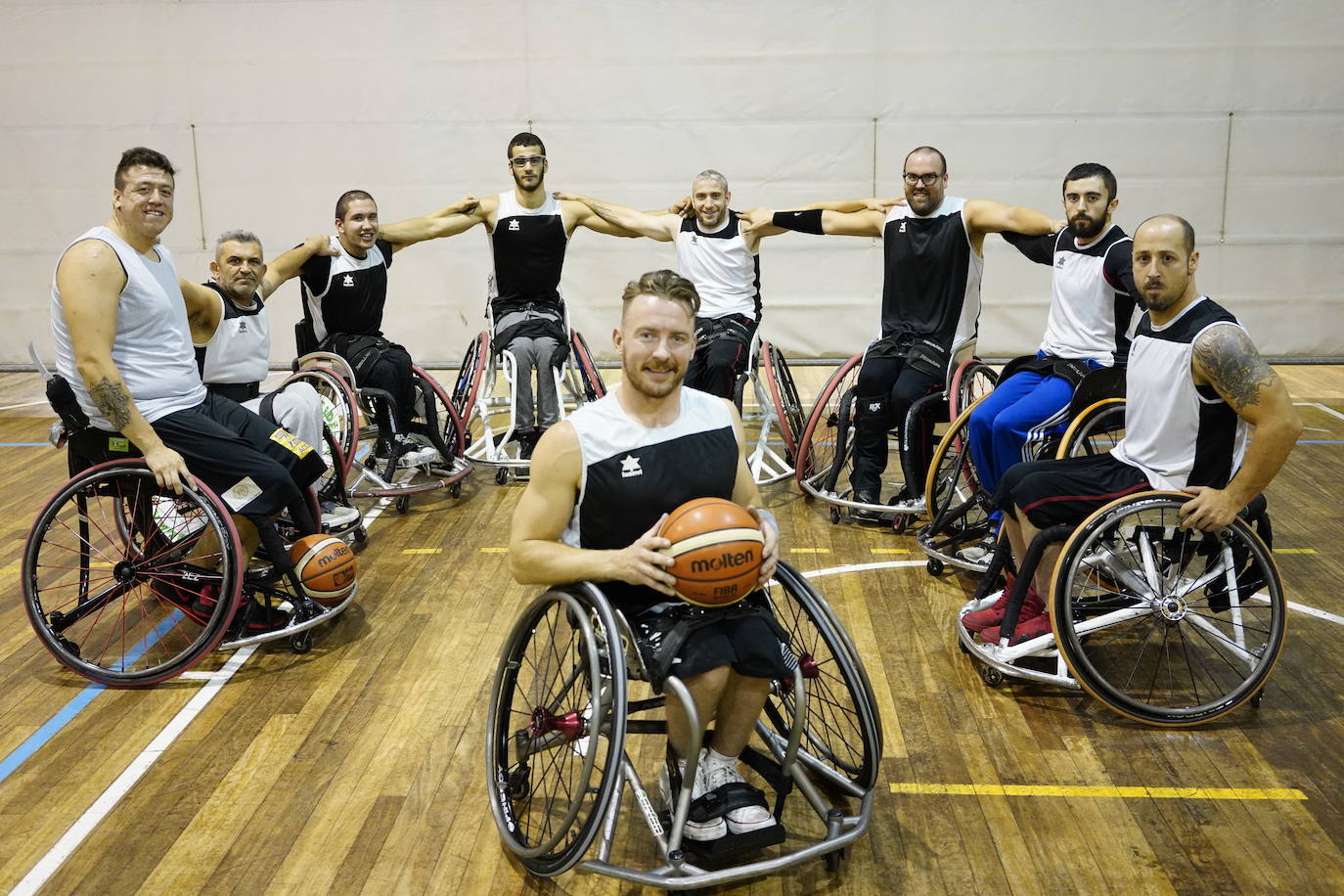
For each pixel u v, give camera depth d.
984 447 4.30
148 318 3.57
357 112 8.33
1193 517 3.03
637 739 3.18
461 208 5.95
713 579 2.36
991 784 2.90
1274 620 3.12
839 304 8.58
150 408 3.61
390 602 4.16
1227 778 2.91
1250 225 8.20
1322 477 5.52
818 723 3.21
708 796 2.55
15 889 2.51
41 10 8.20
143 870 2.58
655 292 2.41
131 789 2.91
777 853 2.65
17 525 5.07
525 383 5.76
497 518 5.14
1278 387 2.90
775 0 8.09
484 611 4.06
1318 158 8.04
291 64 8.26
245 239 4.37
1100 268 4.36
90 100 8.33
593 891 2.52
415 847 2.67
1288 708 3.28
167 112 8.34
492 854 2.65
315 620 3.71
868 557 4.61
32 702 3.40
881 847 2.65
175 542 3.90
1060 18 7.98
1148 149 8.14
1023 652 3.34
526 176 5.87
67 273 3.35
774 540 2.46
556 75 8.25
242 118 8.34
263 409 4.40
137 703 3.39
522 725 3.19
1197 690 3.39
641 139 8.35
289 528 4.48
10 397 7.89
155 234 3.56
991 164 8.26
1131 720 3.22
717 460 2.55
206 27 8.21
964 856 2.61
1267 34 7.87
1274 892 2.45
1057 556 3.52
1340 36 7.82
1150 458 3.28
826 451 6.07
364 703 3.38
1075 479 3.31
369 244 5.43
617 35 8.18
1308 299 8.30
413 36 8.21
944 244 4.96
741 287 5.82
